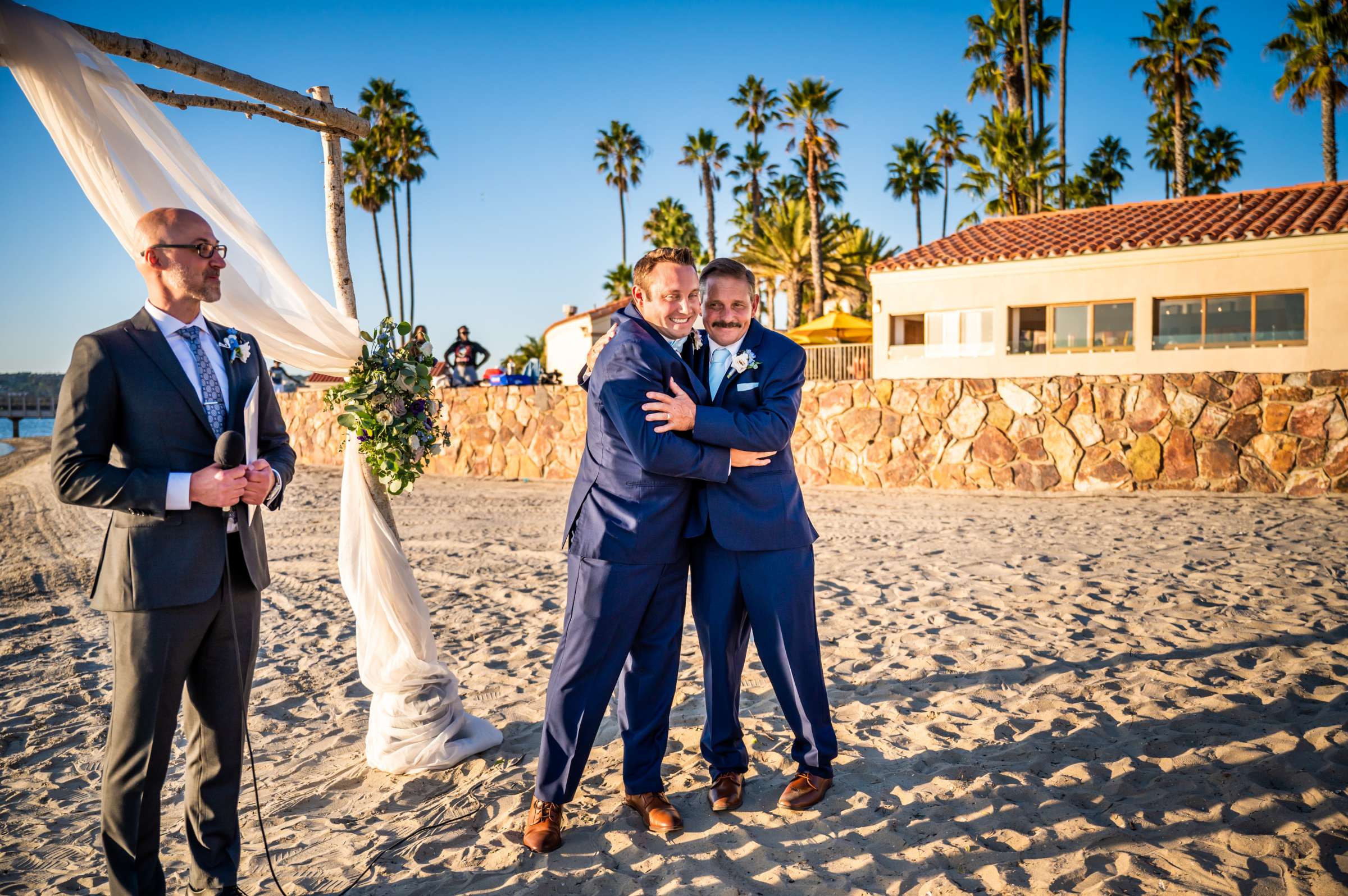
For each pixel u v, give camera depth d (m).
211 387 2.72
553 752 3.12
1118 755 3.53
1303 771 3.24
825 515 11.04
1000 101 39.41
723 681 3.35
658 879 2.84
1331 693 4.08
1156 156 47.91
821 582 7.10
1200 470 12.12
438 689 3.92
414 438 3.69
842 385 14.38
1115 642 5.11
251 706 4.79
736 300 3.35
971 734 3.87
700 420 3.05
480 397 17.77
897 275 19.81
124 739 2.52
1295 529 8.82
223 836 2.75
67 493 2.41
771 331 3.47
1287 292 16.41
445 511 12.67
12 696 5.07
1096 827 2.98
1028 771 3.45
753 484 3.26
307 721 4.53
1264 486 11.77
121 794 2.53
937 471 13.68
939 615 5.90
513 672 5.12
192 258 2.60
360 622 3.85
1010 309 18.88
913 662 4.95
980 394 13.44
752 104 46.38
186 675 2.62
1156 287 17.41
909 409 13.90
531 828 3.10
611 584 3.11
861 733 3.97
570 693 3.13
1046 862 2.79
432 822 3.32
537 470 17.17
